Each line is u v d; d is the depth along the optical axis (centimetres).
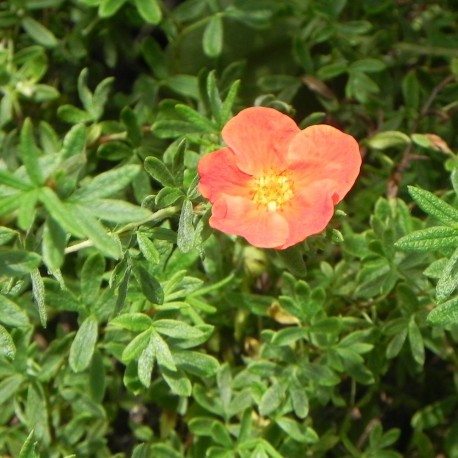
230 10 46
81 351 41
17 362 43
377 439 44
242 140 39
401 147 46
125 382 42
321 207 38
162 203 39
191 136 42
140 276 40
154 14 45
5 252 37
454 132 46
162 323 40
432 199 38
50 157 36
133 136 45
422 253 42
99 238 36
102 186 37
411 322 43
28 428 43
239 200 39
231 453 42
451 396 46
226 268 44
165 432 45
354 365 43
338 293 44
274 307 44
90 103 45
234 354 45
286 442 43
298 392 43
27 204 36
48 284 41
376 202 45
